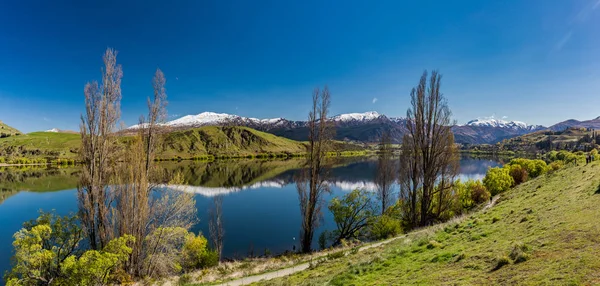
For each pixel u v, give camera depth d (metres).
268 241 44.47
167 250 30.52
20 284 19.27
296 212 61.56
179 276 27.36
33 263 19.33
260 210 63.25
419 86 35.00
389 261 16.23
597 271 8.12
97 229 26.20
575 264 8.91
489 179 56.03
